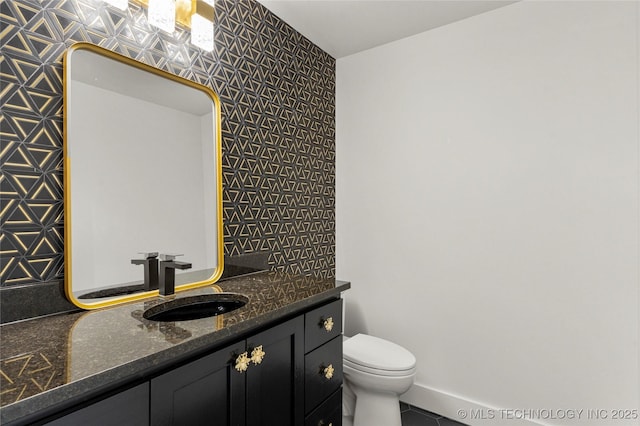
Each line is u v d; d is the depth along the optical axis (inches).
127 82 48.9
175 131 54.9
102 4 46.1
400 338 87.2
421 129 83.8
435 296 82.0
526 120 70.7
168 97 54.2
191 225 57.0
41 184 40.1
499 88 73.7
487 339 75.4
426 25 80.4
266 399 42.7
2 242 37.1
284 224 78.0
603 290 63.4
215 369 36.0
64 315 40.6
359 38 86.2
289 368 46.7
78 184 43.0
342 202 96.7
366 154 92.7
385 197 89.5
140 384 29.3
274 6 72.5
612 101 62.5
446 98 80.3
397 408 69.8
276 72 75.8
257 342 41.3
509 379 72.8
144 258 50.0
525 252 70.9
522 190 71.2
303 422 48.8
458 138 78.7
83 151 43.6
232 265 64.6
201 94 59.2
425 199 83.3
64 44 42.1
